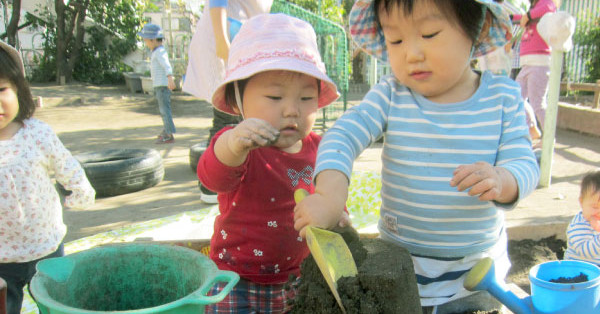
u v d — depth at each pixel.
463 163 1.48
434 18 1.30
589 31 10.70
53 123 9.99
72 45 17.05
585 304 1.56
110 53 17.56
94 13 17.30
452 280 1.56
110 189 4.55
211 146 1.47
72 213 4.08
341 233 1.31
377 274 1.11
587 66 10.95
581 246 2.41
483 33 1.52
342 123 1.47
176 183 5.04
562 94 10.88
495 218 1.58
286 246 1.71
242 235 1.70
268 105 1.51
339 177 1.27
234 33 3.67
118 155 5.14
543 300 1.57
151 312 1.04
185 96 14.56
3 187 1.96
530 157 1.43
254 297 1.73
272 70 1.48
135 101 13.55
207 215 3.30
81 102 13.32
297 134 1.55
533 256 3.06
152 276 1.45
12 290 2.06
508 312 1.81
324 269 1.10
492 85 1.54
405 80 1.44
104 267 1.43
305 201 1.21
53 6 17.19
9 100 1.98
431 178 1.50
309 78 1.54
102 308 1.44
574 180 4.61
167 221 3.39
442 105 1.50
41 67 16.75
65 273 1.32
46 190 2.11
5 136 2.04
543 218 3.43
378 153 6.23
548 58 5.45
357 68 16.41
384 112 1.56
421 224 1.53
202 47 3.88
